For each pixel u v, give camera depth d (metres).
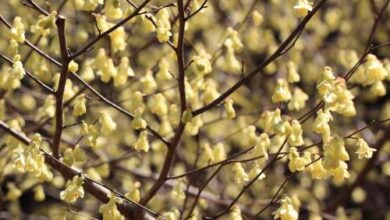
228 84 7.56
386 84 8.61
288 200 3.81
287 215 3.77
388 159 7.65
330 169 3.53
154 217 4.57
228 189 7.12
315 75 7.87
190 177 5.04
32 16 6.10
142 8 3.92
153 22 3.87
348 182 7.79
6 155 5.58
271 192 7.23
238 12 7.63
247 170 5.43
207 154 4.82
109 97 5.39
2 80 5.05
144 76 4.95
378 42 8.44
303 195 7.57
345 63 6.15
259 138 4.09
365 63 4.25
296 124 3.86
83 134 4.08
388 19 8.37
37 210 8.56
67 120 6.61
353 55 5.95
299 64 7.70
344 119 8.03
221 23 7.71
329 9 8.38
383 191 8.82
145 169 6.94
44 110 5.00
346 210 7.53
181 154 7.56
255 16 5.14
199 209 5.82
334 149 3.48
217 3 7.75
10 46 3.85
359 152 3.73
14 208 7.37
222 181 7.34
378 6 8.08
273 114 3.98
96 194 4.34
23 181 6.36
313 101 7.10
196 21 6.89
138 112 4.11
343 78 3.79
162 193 7.00
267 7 8.07
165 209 6.61
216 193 7.11
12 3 6.53
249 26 7.59
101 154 6.29
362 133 7.77
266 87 7.84
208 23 7.41
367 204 8.77
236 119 6.96
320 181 8.02
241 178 4.16
